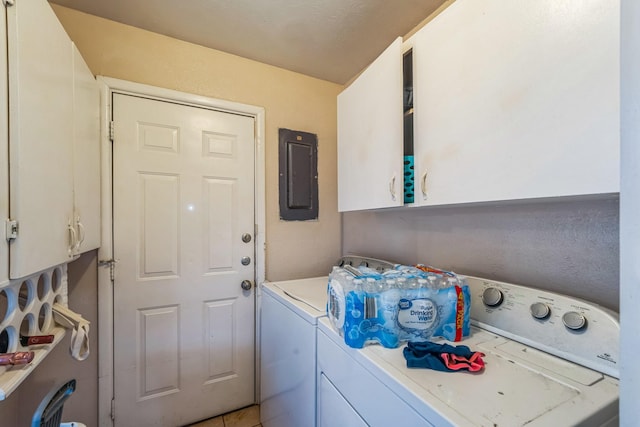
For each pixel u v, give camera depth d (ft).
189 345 5.46
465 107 2.85
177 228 5.37
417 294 2.84
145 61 5.07
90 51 4.66
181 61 5.37
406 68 3.73
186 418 5.42
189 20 4.80
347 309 2.79
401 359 2.49
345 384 2.86
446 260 4.51
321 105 6.91
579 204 2.94
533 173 2.30
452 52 2.98
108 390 4.75
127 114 4.94
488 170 2.64
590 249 2.86
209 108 5.65
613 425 1.91
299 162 6.63
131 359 4.98
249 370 6.00
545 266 3.22
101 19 4.74
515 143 2.42
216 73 5.68
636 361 1.27
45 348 2.82
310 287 5.23
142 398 5.07
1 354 2.31
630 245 1.30
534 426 1.73
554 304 2.65
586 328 2.39
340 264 6.59
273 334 4.86
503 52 2.49
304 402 3.71
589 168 1.97
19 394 4.17
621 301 1.33
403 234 5.39
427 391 2.05
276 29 5.03
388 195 3.76
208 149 5.64
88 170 3.92
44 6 2.59
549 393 2.03
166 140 5.27
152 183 5.16
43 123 2.56
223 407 5.74
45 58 2.61
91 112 4.08
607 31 1.89
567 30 2.08
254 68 6.08
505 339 2.90
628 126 1.31
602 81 1.91
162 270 5.25
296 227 6.59
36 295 2.86
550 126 2.19
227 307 5.82
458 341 2.87
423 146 3.38
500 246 3.71
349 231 6.97
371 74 4.13
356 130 4.57
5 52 2.11
